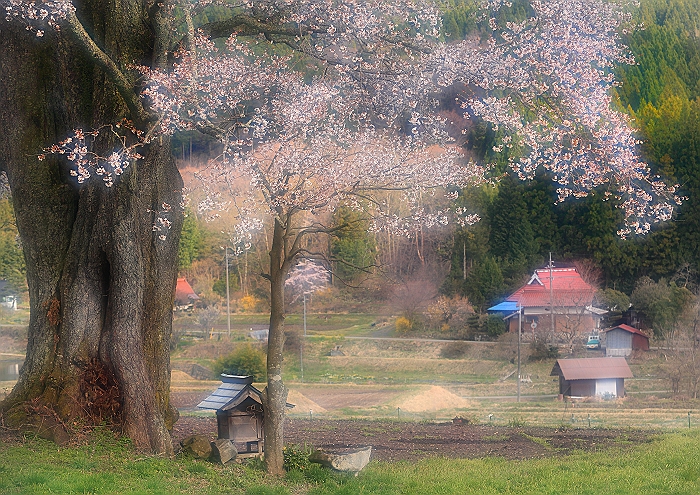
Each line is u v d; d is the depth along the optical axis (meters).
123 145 13.80
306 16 16.36
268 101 16.23
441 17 17.97
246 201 14.46
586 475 14.02
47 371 14.62
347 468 13.27
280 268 13.62
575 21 16.77
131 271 14.53
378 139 16.56
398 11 17.12
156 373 15.24
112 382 14.47
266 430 13.38
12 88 15.04
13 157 15.14
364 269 14.59
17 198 15.19
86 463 12.73
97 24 15.08
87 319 14.62
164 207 14.71
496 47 16.89
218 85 15.30
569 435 20.59
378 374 52.28
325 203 14.03
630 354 54.56
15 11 13.19
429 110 18.25
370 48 17.12
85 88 15.16
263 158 14.69
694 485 13.02
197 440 14.47
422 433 20.53
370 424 22.77
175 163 15.68
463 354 55.59
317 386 46.31
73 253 14.89
